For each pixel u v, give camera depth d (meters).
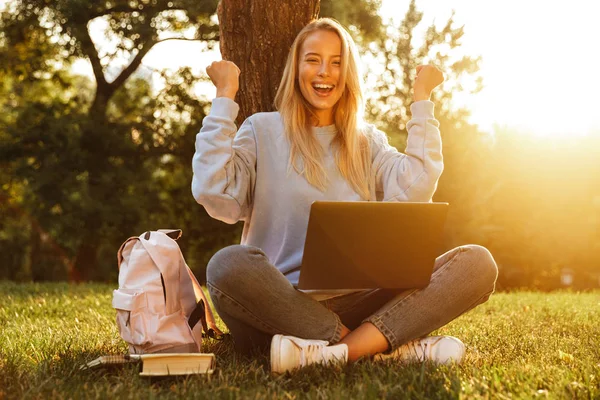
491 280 2.66
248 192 2.87
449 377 2.26
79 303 5.21
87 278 16.80
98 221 14.98
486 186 10.95
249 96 3.60
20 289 6.50
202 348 2.98
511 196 10.84
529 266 11.02
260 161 2.84
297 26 3.63
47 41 15.80
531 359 2.76
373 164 3.01
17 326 3.83
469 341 3.31
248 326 2.66
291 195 2.79
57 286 6.95
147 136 15.68
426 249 2.46
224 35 3.65
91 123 15.15
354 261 2.42
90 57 15.77
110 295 5.90
